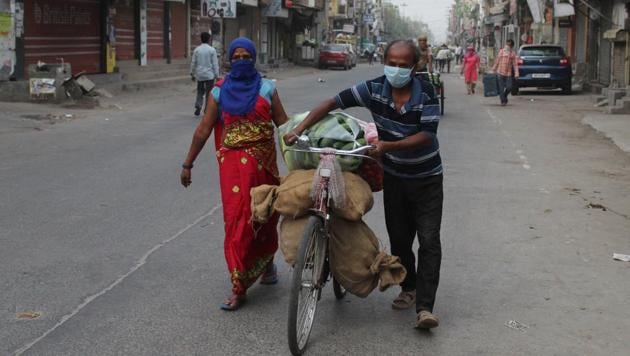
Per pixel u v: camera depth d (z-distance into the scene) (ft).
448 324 16.28
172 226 23.86
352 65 172.14
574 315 16.88
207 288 18.16
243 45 16.38
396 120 15.30
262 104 16.49
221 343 14.90
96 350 14.40
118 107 61.16
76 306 16.74
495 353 14.76
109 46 84.69
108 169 33.12
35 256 20.35
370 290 16.03
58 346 14.55
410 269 17.03
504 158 38.60
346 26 275.18
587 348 15.08
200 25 116.98
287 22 171.73
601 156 39.70
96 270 19.30
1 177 30.73
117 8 88.63
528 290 18.53
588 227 24.67
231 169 16.43
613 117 57.98
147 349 14.52
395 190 16.07
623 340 15.49
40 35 72.02
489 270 20.10
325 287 18.63
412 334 15.69
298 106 64.39
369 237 15.89
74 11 78.13
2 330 15.26
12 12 64.59
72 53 78.28
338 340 15.30
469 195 29.50
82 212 25.35
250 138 16.47
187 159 17.48
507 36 175.83
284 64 160.76
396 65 14.76
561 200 28.68
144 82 81.51
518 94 86.17
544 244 22.66
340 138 15.15
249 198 16.31
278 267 20.10
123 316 16.20
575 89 91.40
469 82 87.81
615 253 21.62
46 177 31.01
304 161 15.65
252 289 18.28
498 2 193.88
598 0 89.56
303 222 15.37
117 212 25.49
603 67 88.94
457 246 22.36
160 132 45.93
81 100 60.39
